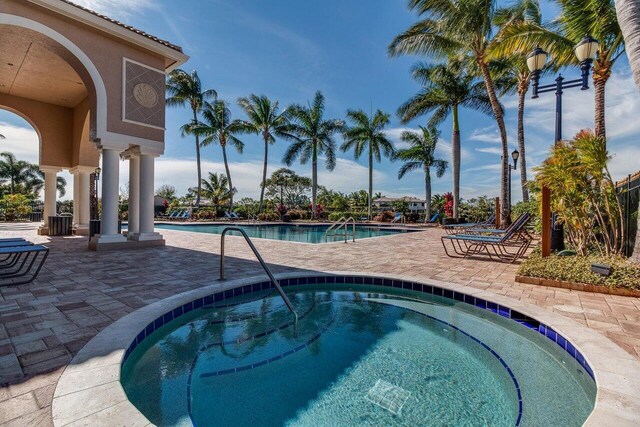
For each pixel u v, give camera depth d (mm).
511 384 2508
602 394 1898
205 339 3326
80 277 4965
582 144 5574
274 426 2006
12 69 8828
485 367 2762
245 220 24500
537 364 2832
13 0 6461
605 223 6570
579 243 6434
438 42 14195
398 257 7102
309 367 2762
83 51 7297
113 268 5676
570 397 2334
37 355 2365
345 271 5570
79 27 7262
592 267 4434
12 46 7668
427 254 7539
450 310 4246
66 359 2312
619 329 2924
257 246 8859
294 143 25188
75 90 10180
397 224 21547
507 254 7379
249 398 2320
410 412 2156
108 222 7879
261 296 4750
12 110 10617
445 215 21969
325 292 5027
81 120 10852
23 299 3797
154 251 7773
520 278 4738
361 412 2164
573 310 3461
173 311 3527
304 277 5211
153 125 8383
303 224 21469
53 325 2973
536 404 2244
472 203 28875
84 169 11312
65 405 1768
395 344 3232
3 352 2414
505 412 2154
